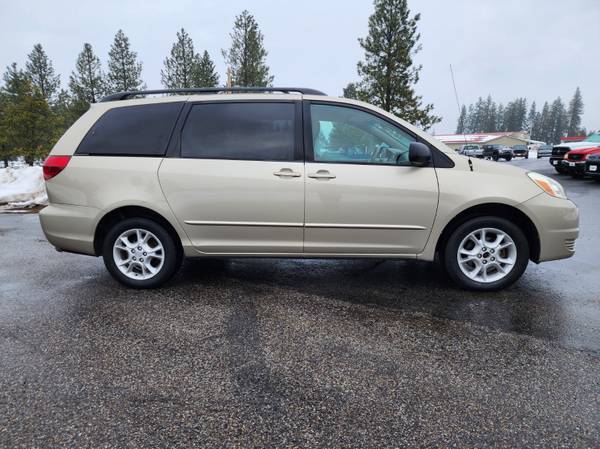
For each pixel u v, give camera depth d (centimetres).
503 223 336
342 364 234
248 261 453
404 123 343
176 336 268
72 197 348
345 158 337
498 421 186
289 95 350
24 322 291
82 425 182
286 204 333
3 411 191
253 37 2622
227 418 187
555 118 11631
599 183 1272
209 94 360
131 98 375
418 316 301
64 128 3334
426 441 174
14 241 570
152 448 169
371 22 2277
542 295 344
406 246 340
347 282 379
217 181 335
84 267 435
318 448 169
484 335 270
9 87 3631
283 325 285
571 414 190
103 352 247
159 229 350
